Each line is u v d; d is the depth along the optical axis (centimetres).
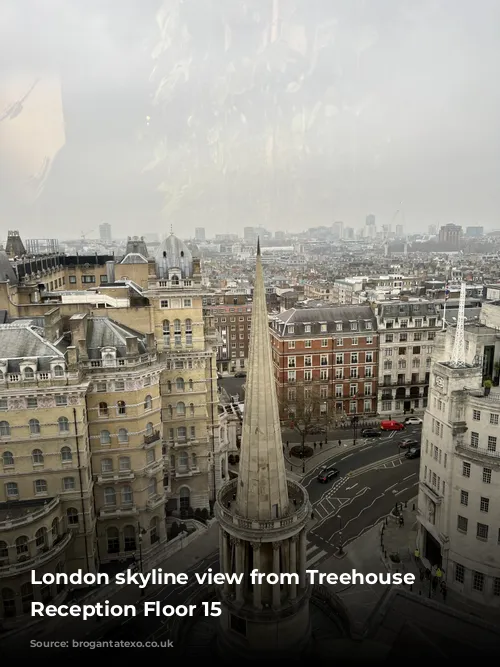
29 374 7050
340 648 4072
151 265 8856
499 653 3722
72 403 7212
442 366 7362
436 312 14250
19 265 11494
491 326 8712
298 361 13750
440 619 3962
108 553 8106
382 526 8875
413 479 10550
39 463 7300
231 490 5234
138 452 7962
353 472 10931
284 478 4834
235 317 19188
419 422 13650
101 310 8819
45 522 6988
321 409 13775
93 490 7894
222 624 4869
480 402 6912
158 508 8344
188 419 9219
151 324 8900
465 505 7106
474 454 6900
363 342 13925
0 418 7088
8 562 6700
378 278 19638
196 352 9000
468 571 7100
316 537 8606
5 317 8256
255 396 4634
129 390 7800
